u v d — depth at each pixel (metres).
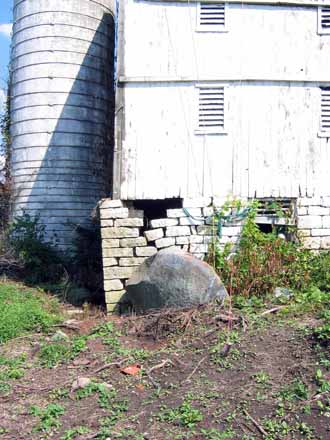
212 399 6.23
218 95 12.24
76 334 9.66
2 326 9.62
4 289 12.36
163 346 8.23
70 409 6.47
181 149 12.11
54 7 16.25
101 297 12.89
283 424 5.52
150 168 12.05
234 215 11.86
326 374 6.35
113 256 11.44
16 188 16.27
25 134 16.30
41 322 10.19
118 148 12.02
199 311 9.02
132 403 6.45
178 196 11.99
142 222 11.59
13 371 7.75
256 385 6.40
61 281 13.77
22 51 16.55
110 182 17.02
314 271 11.00
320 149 12.22
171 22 12.34
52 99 16.12
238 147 12.14
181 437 5.49
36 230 14.89
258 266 10.76
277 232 12.16
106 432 5.66
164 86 12.20
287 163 12.15
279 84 12.27
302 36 12.39
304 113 12.25
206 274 9.52
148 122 12.12
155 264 9.98
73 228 15.64
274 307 9.35
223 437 5.40
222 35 12.33
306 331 7.64
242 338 7.78
